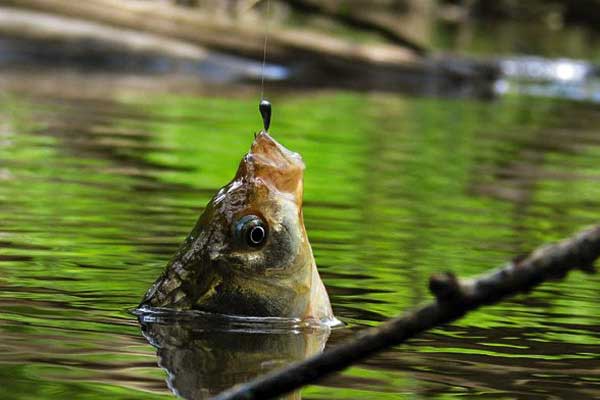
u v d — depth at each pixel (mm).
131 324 6648
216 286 6816
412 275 8570
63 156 14336
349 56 28188
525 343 6680
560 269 3832
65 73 25109
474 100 25562
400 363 6098
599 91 29344
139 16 27859
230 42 27922
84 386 5395
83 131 16578
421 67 28453
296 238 6793
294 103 22562
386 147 17172
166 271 7008
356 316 7141
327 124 19484
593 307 7734
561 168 16047
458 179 14500
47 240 9164
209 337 6398
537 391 5672
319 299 6926
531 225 11469
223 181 13336
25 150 14555
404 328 3930
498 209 12375
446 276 3869
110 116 18531
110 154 14711
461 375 5914
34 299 7223
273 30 28453
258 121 19172
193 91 23484
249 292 6785
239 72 27359
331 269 8641
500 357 6328
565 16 50000
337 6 31281
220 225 6824
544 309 7617
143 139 16219
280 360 6012
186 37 27859
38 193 11539
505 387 5727
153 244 9188
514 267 3850
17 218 10078
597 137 19906
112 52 27062
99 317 6789
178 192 12172
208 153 15375
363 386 5609
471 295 3859
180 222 10258
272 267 6766
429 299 7738
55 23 27188
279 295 6801
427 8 49750
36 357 5879
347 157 15867
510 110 23828
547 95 27641
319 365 3990
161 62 27203
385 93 25891
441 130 19703
